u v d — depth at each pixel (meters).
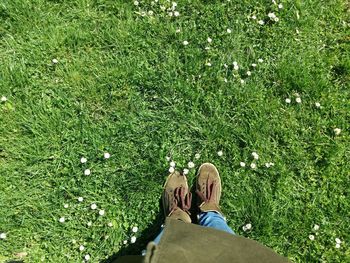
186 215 1.38
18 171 1.42
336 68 1.57
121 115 1.48
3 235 1.35
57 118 1.45
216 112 1.49
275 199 1.45
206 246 1.08
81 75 1.50
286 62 1.54
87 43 1.53
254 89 1.51
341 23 1.59
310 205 1.44
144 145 1.46
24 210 1.39
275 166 1.46
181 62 1.54
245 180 1.45
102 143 1.44
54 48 1.51
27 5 1.52
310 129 1.51
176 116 1.49
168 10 1.57
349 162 1.48
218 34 1.56
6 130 1.43
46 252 1.38
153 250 0.95
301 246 1.43
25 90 1.47
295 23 1.58
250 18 1.58
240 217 1.43
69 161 1.42
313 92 1.52
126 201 1.42
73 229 1.39
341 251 1.42
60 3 1.55
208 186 1.41
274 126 1.49
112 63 1.51
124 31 1.53
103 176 1.43
